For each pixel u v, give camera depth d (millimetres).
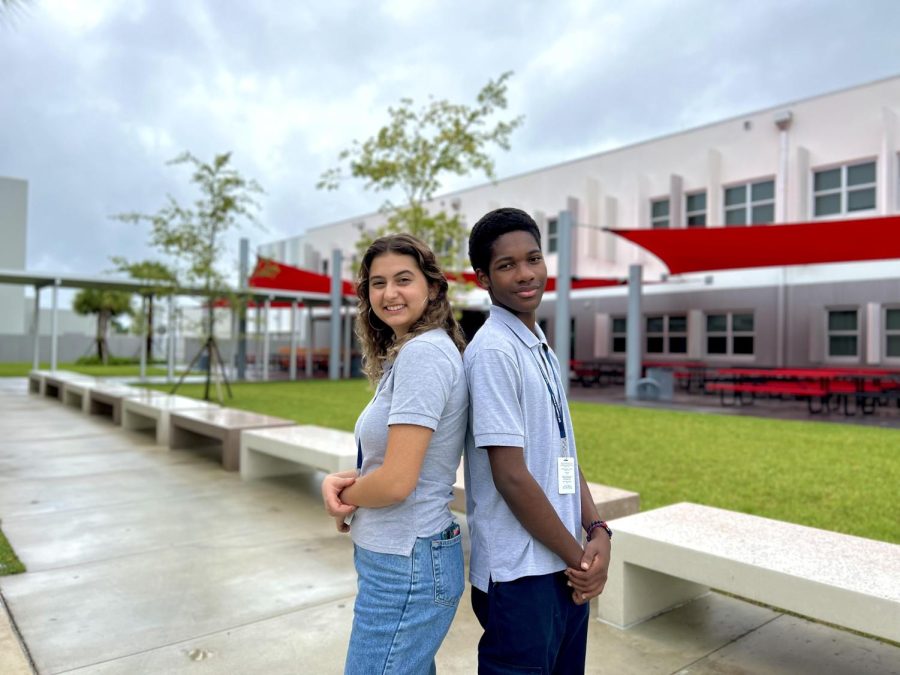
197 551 4016
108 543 4160
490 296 1579
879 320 14594
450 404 1416
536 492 1354
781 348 16125
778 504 5035
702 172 17203
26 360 33469
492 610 1415
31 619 3010
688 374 16531
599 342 20062
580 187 19938
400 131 10641
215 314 14586
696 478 5988
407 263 1493
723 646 2789
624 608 2967
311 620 3021
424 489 1424
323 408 11734
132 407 9070
